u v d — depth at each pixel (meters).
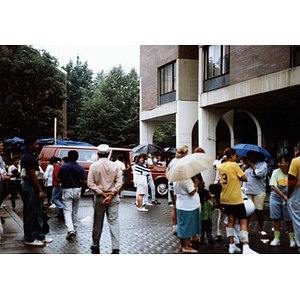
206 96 19.31
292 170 6.92
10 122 28.00
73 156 8.86
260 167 8.73
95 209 7.22
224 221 8.37
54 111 29.52
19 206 14.30
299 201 6.99
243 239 7.02
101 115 42.69
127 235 9.04
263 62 15.53
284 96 16.34
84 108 44.50
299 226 6.97
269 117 19.97
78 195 8.85
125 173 17.64
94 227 7.30
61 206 11.34
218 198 7.77
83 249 7.60
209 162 7.14
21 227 9.88
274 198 7.82
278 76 14.70
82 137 43.69
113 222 7.21
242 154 9.46
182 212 7.22
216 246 7.86
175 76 22.95
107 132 43.03
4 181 10.10
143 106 26.83
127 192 20.09
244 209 7.15
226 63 18.38
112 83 45.62
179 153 8.02
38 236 7.98
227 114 21.27
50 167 14.38
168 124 46.56
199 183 7.98
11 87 28.36
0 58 27.77
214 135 19.94
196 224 7.26
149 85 25.91
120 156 16.50
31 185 7.84
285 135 18.89
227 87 17.67
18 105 27.56
